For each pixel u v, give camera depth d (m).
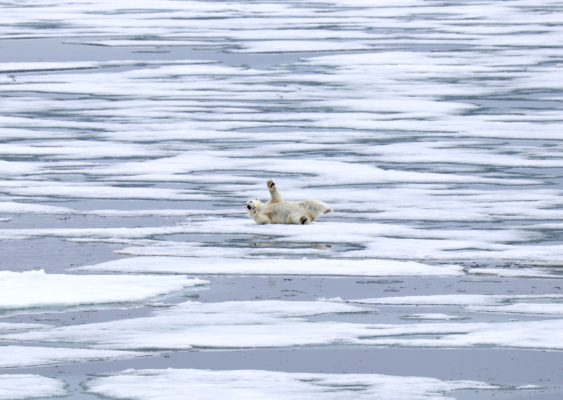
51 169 68.69
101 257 45.56
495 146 76.56
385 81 107.19
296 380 30.42
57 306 37.78
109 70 115.25
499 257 45.47
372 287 40.56
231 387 29.70
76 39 139.38
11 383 30.00
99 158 72.56
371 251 46.53
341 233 50.31
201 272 42.78
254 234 50.19
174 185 63.94
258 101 97.00
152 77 110.50
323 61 120.81
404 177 65.94
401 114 89.88
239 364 31.89
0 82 106.88
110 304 38.19
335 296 39.41
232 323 35.81
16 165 69.81
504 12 171.62
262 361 32.19
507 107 92.25
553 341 33.75
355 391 29.50
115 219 54.16
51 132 82.56
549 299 38.81
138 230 50.97
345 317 36.62
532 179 65.38
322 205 52.84
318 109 92.69
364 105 94.12
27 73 112.88
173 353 32.84
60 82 107.00
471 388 29.80
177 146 76.94
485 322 35.94
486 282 41.31
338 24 156.62
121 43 135.62
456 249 47.12
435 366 31.70
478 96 98.00
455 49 129.88
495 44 133.75
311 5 186.25
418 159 72.06
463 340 33.94
